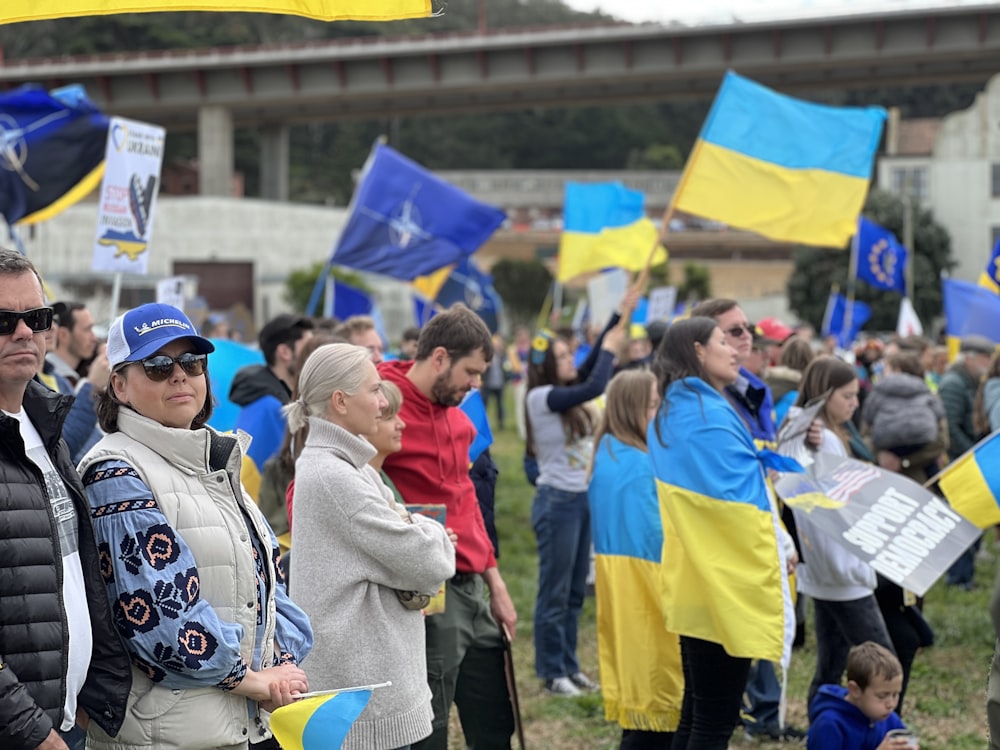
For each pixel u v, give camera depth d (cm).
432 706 454
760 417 531
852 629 549
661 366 479
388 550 385
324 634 384
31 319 285
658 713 533
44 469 287
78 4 317
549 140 9488
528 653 781
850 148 781
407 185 1168
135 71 5531
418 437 459
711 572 448
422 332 468
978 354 1016
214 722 306
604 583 552
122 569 296
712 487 451
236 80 5531
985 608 898
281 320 599
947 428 1007
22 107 942
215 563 309
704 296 5956
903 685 583
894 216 5300
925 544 509
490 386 2277
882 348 1561
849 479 534
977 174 5584
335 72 5381
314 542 389
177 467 312
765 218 778
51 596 277
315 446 397
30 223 962
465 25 9994
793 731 622
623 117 9688
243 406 586
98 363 516
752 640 442
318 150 9500
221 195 5638
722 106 783
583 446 700
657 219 7012
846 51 4769
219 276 5191
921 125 6038
